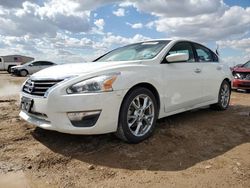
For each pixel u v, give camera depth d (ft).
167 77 14.73
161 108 14.53
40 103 12.08
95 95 11.61
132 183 9.70
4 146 12.68
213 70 18.95
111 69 12.42
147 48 15.99
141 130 13.43
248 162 11.53
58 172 10.43
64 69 13.03
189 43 17.47
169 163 11.28
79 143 13.00
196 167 10.98
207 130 15.43
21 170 10.54
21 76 78.84
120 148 12.52
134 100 13.01
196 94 17.15
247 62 38.78
